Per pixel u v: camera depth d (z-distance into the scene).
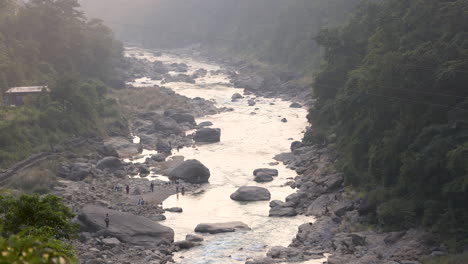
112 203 68.50
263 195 71.19
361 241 52.97
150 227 57.50
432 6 68.69
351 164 70.31
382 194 59.00
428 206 52.81
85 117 100.44
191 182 78.94
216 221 63.16
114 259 50.88
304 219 63.62
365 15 99.31
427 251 48.25
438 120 59.59
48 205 20.64
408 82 62.25
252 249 54.41
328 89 91.06
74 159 85.69
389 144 61.56
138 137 106.88
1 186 69.12
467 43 59.06
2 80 105.12
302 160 86.75
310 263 49.75
